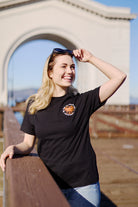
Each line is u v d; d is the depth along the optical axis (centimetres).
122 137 947
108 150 723
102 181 441
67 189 152
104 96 157
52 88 157
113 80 154
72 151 151
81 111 155
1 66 2173
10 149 152
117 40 2398
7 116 457
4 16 2170
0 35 2175
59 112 154
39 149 160
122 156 647
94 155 160
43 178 108
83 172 150
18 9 2197
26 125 165
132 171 505
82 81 2403
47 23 2269
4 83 2183
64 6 2289
